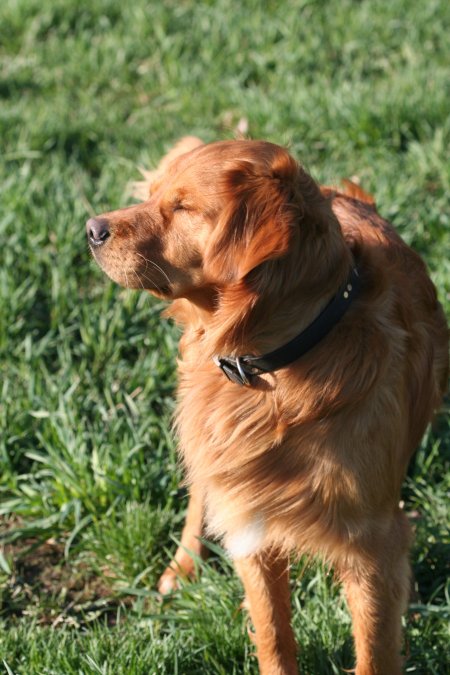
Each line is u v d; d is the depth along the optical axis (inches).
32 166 331.6
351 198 199.3
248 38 424.8
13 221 290.0
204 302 151.1
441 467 217.3
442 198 301.0
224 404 154.6
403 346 156.5
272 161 142.9
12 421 224.4
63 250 279.6
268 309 142.2
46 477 219.9
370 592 158.1
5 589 197.8
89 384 239.1
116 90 400.5
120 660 165.3
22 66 416.8
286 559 168.9
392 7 439.2
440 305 190.2
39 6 458.0
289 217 135.7
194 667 174.6
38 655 168.4
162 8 447.8
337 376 146.5
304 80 381.7
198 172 144.5
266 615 167.3
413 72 371.6
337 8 447.8
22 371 240.2
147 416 228.5
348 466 148.3
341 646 175.9
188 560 198.1
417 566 194.5
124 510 207.5
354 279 151.1
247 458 152.6
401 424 156.0
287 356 147.0
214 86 384.8
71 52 425.1
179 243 147.3
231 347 145.8
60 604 194.2
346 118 343.6
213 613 181.0
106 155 338.6
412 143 324.5
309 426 148.8
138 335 253.1
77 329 261.6
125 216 151.3
